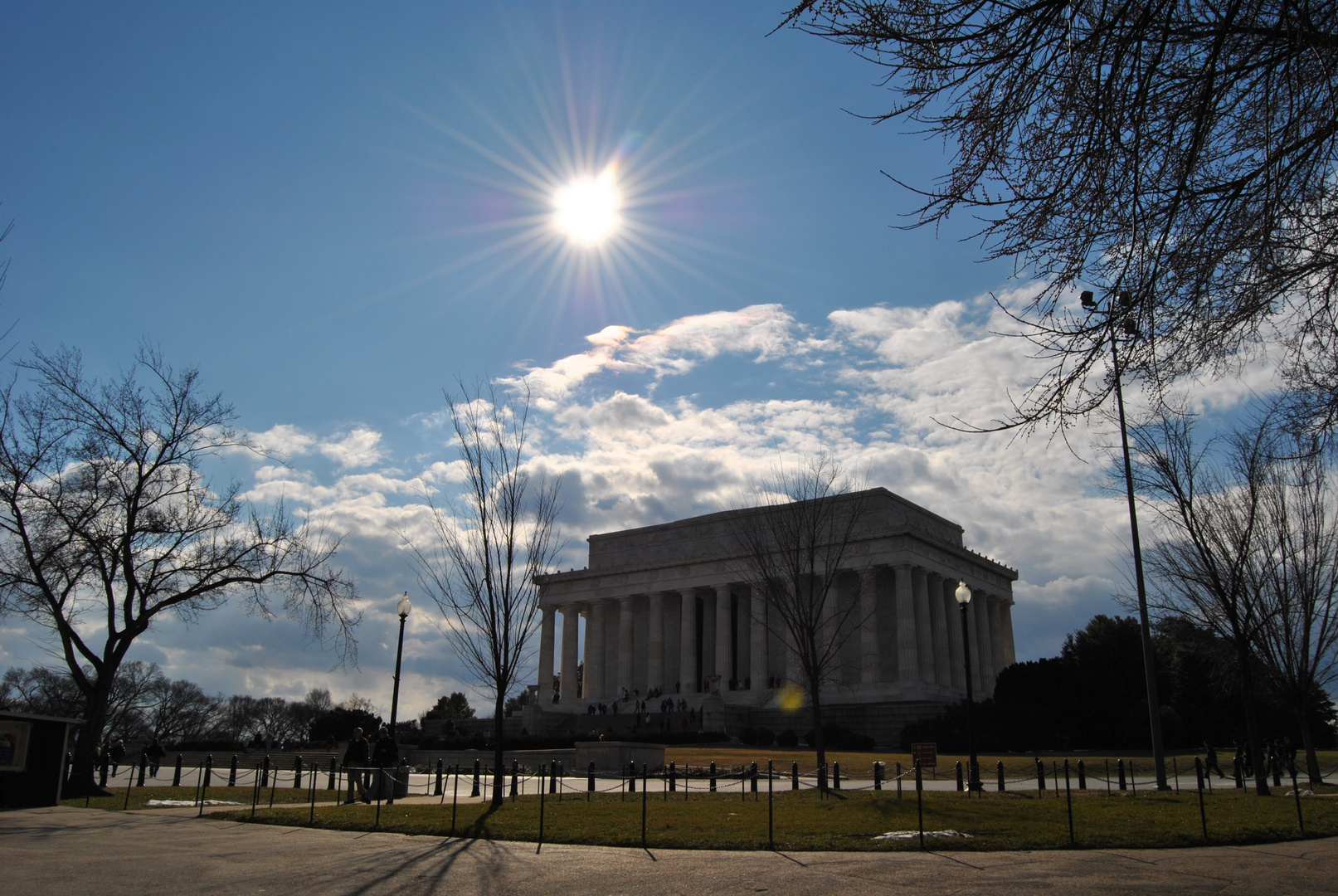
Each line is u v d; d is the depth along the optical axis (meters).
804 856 21.14
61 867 18.97
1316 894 16.09
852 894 16.38
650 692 113.50
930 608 108.44
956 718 79.56
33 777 33.59
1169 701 83.44
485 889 17.11
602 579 122.94
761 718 97.94
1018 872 18.61
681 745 84.69
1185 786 44.12
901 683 98.19
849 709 94.06
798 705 102.31
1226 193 11.12
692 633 114.56
